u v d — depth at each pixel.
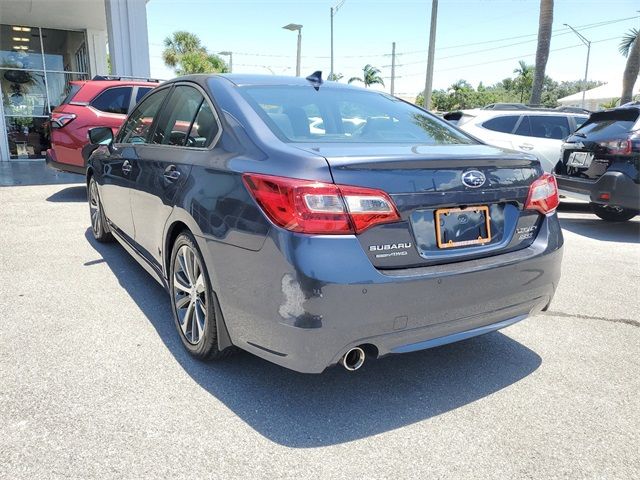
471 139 3.23
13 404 2.49
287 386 2.78
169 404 2.55
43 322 3.45
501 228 2.67
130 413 2.46
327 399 2.67
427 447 2.32
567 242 6.43
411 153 2.46
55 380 2.73
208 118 3.01
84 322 3.47
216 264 2.55
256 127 2.67
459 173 2.46
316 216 2.14
